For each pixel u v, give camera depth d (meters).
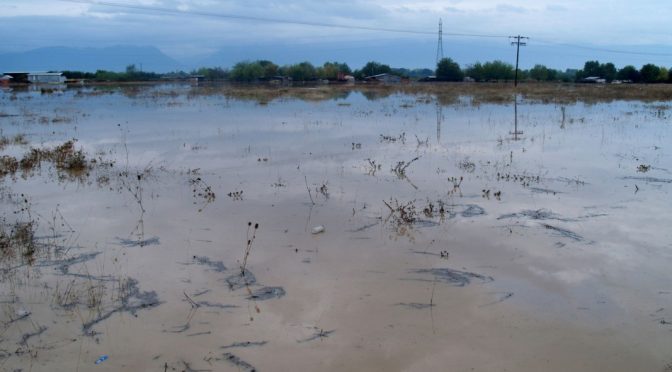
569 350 5.52
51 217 9.77
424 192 11.30
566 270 7.35
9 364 5.31
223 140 18.77
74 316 6.23
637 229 8.89
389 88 57.09
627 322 6.03
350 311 6.30
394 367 5.28
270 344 5.68
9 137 19.56
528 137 19.06
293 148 16.92
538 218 9.47
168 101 38.94
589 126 22.00
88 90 55.03
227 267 7.53
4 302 6.54
